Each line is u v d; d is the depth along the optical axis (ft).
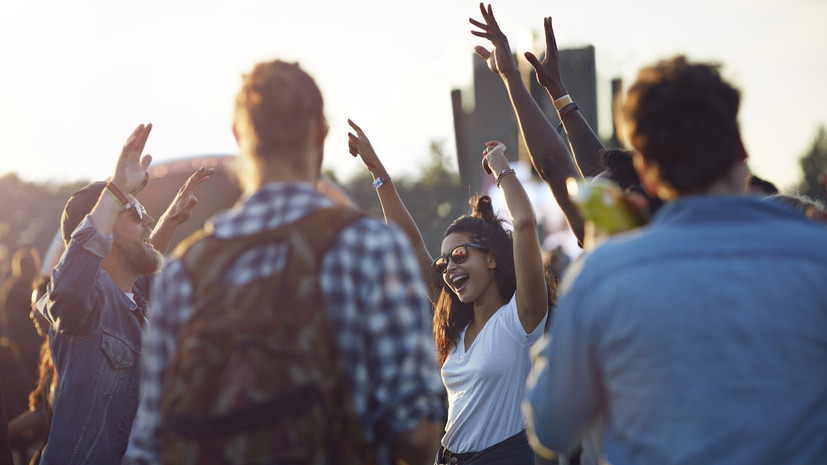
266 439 5.30
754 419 4.72
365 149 11.63
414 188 168.55
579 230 8.77
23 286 22.77
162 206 43.78
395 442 5.61
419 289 5.77
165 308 5.81
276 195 5.79
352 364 5.51
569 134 9.45
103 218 9.18
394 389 5.51
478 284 10.46
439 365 10.95
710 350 4.81
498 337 9.96
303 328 5.39
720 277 4.95
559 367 5.25
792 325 4.84
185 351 5.50
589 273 5.22
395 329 5.58
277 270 5.51
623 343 4.98
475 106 35.35
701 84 5.26
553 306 10.46
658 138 5.34
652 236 5.22
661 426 4.82
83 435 9.52
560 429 5.34
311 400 5.32
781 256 5.01
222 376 5.39
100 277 10.05
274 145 5.90
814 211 6.82
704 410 4.75
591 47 35.09
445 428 10.51
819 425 4.78
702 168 5.29
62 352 9.93
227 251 5.67
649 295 4.96
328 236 5.58
